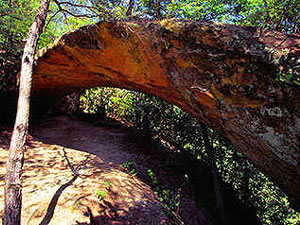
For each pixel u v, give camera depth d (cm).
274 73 225
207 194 594
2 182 322
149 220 333
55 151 581
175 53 320
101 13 340
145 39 344
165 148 809
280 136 247
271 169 314
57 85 745
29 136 664
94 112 1222
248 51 240
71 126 927
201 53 287
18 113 222
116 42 387
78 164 502
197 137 760
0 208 249
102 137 823
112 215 303
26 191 303
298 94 211
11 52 571
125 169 552
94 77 611
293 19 461
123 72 477
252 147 319
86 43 423
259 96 251
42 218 249
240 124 303
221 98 304
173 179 611
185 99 403
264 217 646
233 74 268
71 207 279
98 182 387
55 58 512
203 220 479
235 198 626
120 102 1048
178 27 293
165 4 616
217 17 616
